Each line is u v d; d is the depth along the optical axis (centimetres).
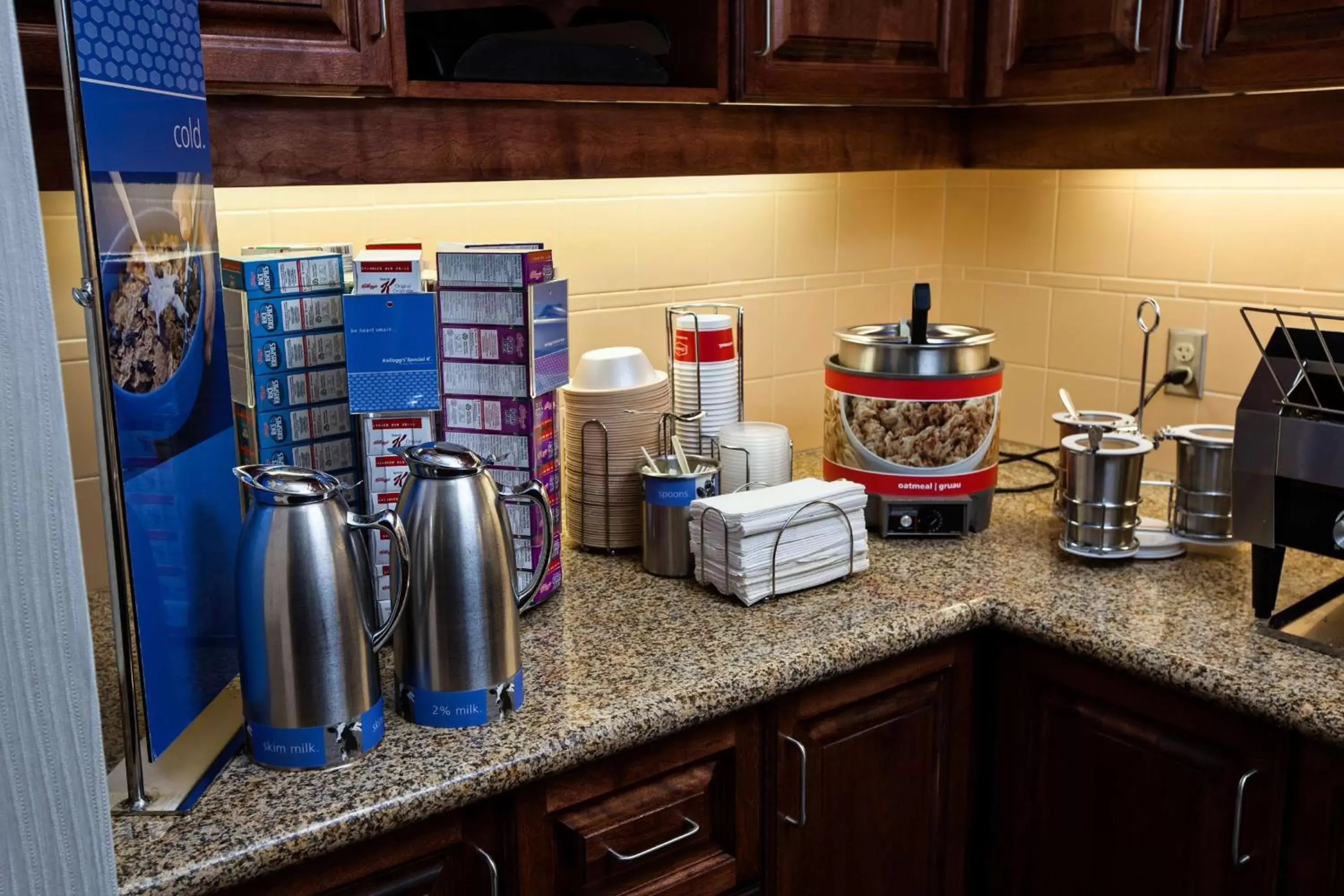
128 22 100
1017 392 236
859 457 178
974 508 179
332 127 135
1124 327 215
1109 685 148
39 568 76
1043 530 184
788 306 224
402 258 131
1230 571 165
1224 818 139
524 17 154
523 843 123
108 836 82
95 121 94
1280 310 190
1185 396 207
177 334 110
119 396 99
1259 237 193
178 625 111
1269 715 128
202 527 116
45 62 116
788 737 142
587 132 154
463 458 122
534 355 140
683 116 163
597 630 147
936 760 161
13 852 78
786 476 178
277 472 115
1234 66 156
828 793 149
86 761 80
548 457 149
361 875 113
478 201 183
